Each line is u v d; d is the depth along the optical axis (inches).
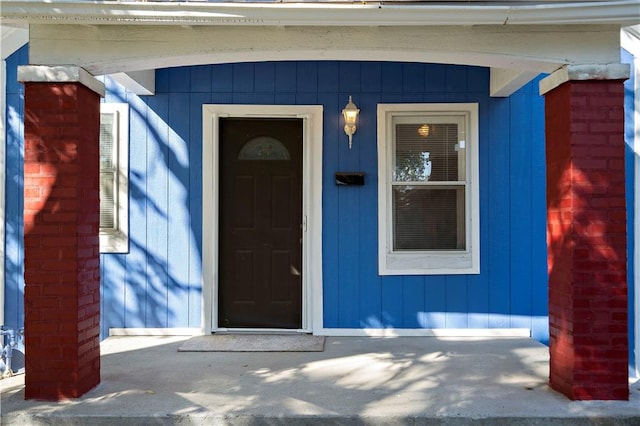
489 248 215.6
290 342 201.8
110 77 197.3
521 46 144.9
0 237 210.7
